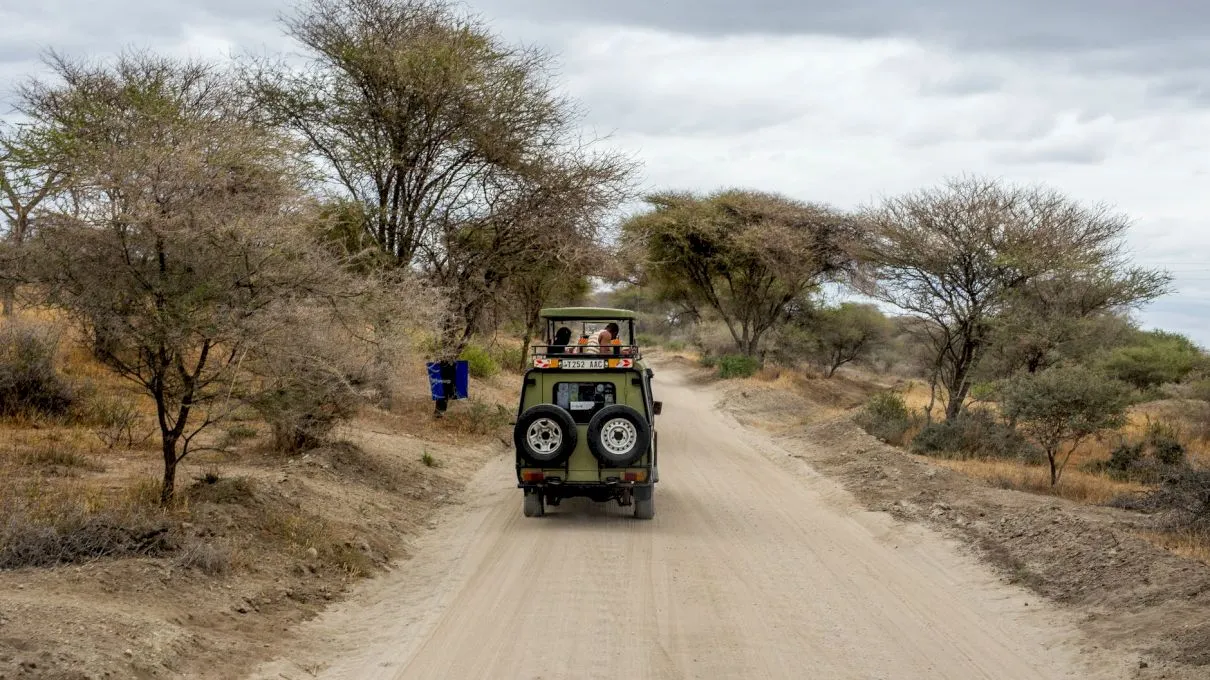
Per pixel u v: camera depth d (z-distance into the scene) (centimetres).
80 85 1931
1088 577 960
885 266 2830
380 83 1983
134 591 736
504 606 878
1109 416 1656
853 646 786
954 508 1337
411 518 1288
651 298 5897
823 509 1461
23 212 891
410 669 700
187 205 887
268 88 1978
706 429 2648
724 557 1105
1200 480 1274
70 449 1240
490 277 2253
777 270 4284
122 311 897
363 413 1977
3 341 1469
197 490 1053
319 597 874
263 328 916
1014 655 777
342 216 1883
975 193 2620
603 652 748
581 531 1236
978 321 2577
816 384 4538
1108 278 2569
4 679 523
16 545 758
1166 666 702
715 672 708
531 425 1270
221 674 639
